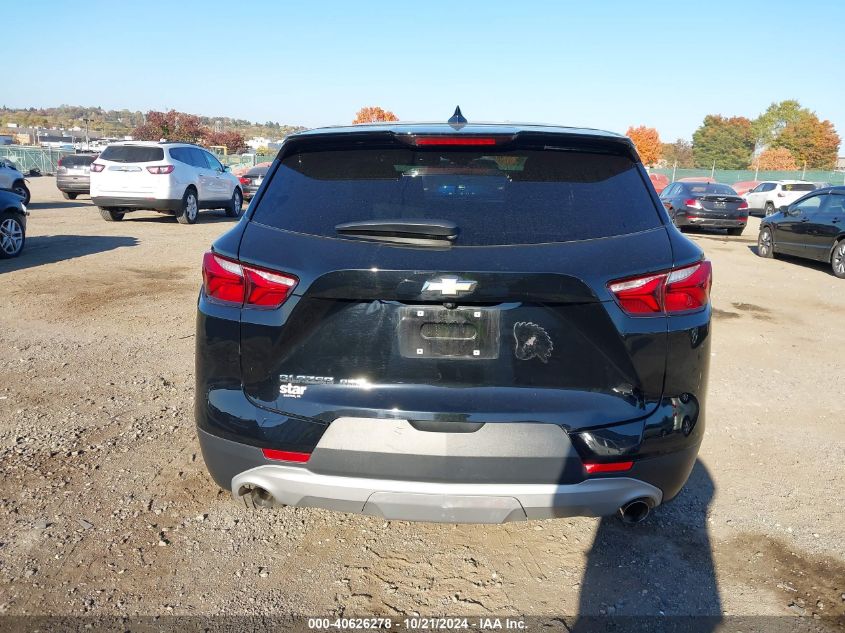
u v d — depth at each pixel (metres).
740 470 3.88
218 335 2.52
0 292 7.83
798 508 3.45
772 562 2.97
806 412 4.86
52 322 6.61
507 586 2.77
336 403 2.39
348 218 2.48
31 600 2.58
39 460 3.70
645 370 2.43
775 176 57.34
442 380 2.38
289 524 3.19
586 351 2.40
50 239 12.43
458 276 2.30
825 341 6.99
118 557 2.87
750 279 11.09
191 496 3.39
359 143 2.67
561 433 2.36
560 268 2.33
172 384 4.96
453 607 2.63
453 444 2.34
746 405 4.98
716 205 18.39
